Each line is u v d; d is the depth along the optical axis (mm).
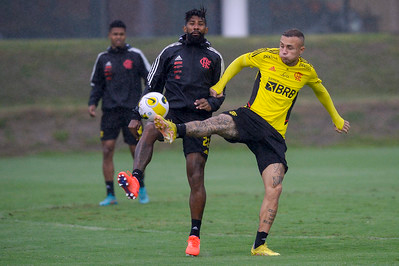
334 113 23984
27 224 29000
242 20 109812
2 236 25766
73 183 46781
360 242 23516
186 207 34344
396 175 48656
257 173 52344
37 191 42219
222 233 26219
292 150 71562
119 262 19719
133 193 19766
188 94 23000
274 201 21203
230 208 33531
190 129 20891
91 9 105625
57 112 78812
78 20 105750
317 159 61812
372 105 84000
